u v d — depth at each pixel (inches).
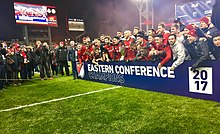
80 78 280.2
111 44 215.3
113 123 118.7
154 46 171.5
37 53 309.0
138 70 187.8
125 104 151.9
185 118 116.8
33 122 130.6
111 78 223.6
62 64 333.7
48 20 852.0
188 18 576.4
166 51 158.7
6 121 135.9
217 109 125.8
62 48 327.6
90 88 218.1
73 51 282.8
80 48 267.4
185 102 143.8
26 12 790.5
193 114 121.4
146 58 177.8
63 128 117.3
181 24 200.8
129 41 194.5
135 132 105.2
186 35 148.3
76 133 109.5
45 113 146.6
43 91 223.6
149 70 177.2
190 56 144.4
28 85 270.1
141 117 124.3
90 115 134.8
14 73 278.1
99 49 233.8
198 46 136.3
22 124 128.5
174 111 129.1
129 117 125.9
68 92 207.8
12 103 181.6
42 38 1089.4
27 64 310.7
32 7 805.2
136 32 211.9
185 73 149.2
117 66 210.7
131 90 192.7
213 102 136.0
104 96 180.1
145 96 168.1
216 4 114.6
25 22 789.9
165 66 162.2
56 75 349.1
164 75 165.0
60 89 226.7
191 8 563.5
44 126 122.4
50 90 225.9
